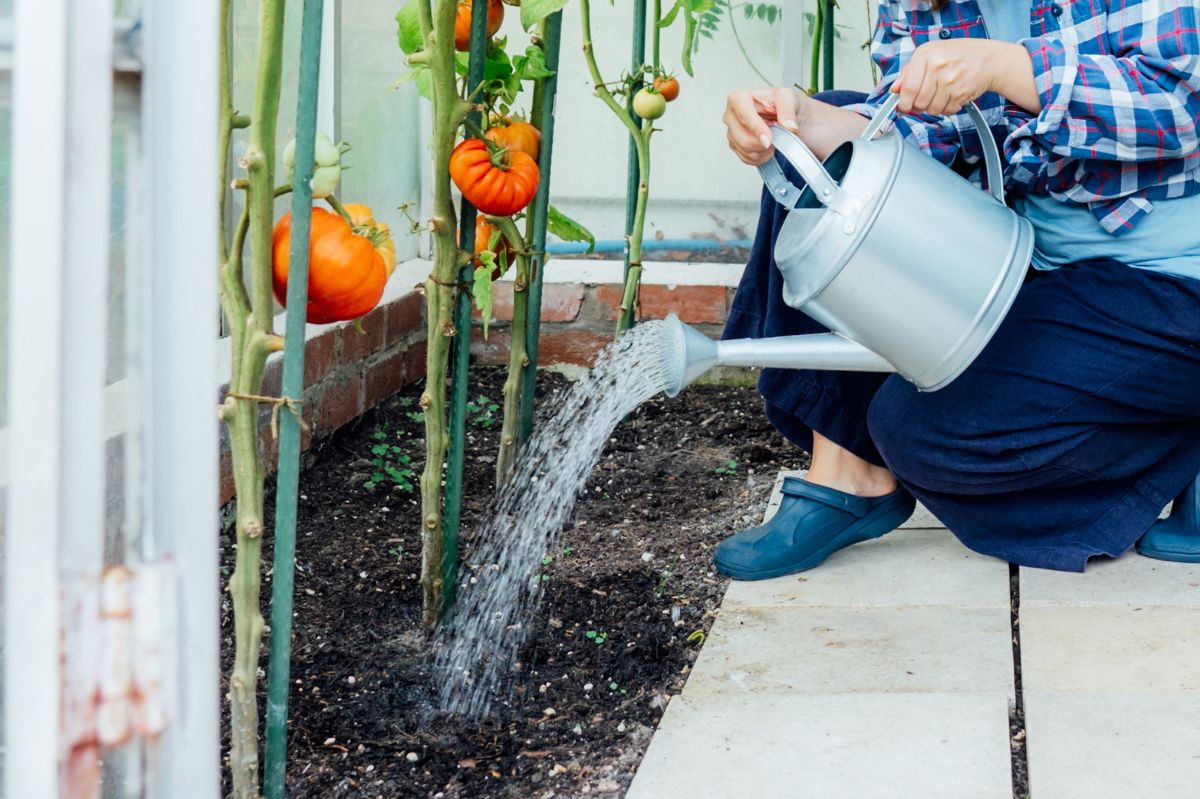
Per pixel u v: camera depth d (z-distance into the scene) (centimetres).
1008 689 143
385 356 259
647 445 247
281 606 114
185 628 67
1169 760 126
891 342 136
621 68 289
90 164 60
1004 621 161
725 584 178
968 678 146
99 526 63
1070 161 155
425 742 139
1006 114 164
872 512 183
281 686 116
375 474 227
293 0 226
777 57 286
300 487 218
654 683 151
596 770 131
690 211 294
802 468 230
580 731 140
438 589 163
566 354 289
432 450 158
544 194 190
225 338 209
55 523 60
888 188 131
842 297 134
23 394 59
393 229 284
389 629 167
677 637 163
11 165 58
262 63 101
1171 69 140
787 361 140
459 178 151
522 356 196
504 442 197
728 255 296
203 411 67
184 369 66
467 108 148
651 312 287
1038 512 175
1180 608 162
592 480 226
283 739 117
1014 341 162
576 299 286
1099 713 136
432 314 154
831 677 148
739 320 183
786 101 147
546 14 162
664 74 224
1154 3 142
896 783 124
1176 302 155
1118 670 146
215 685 69
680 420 261
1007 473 167
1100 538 175
